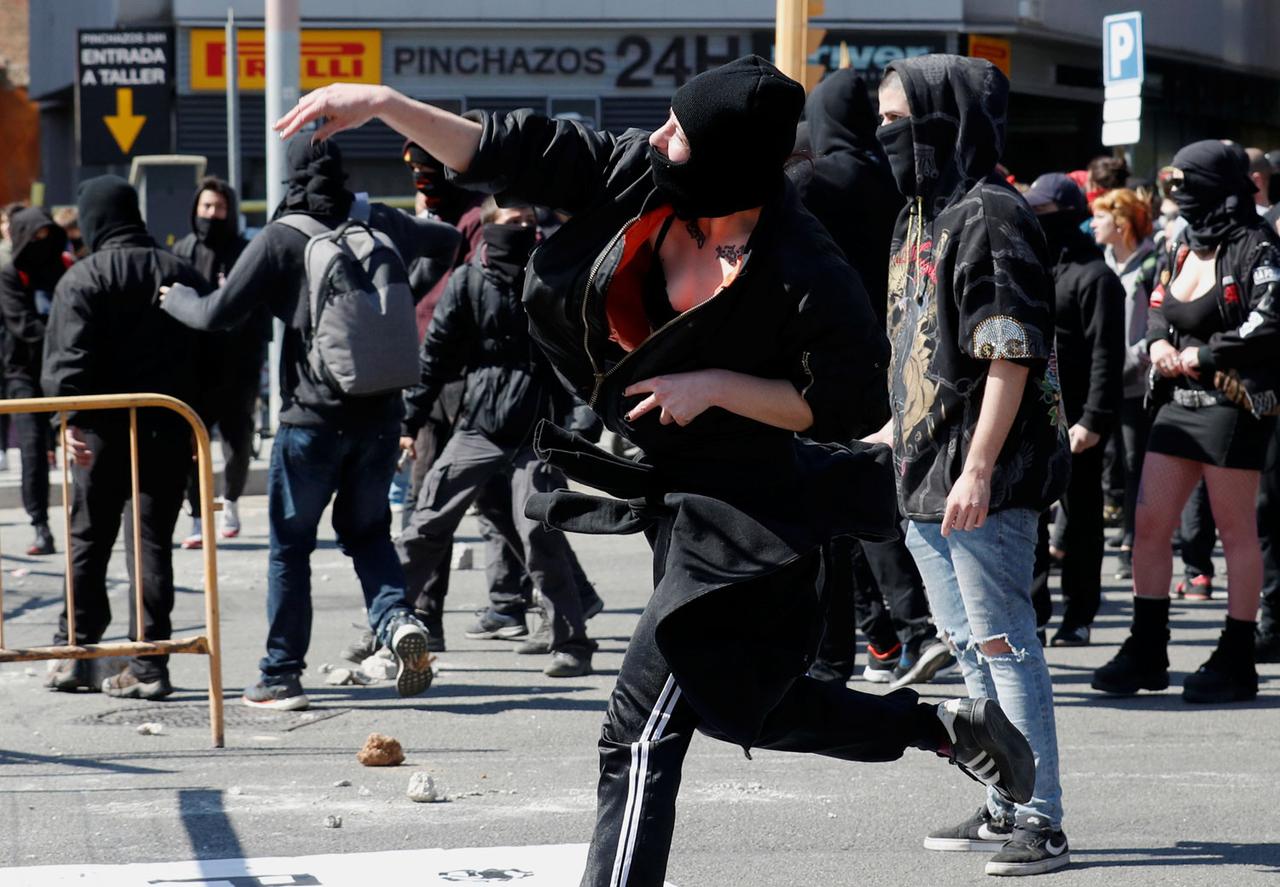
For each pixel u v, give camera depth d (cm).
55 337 1848
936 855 1316
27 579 2886
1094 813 1438
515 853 1301
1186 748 1678
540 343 999
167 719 1803
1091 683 1955
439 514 2048
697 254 954
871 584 1995
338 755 1639
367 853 1297
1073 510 2217
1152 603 1906
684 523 967
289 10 3788
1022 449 1264
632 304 966
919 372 1297
